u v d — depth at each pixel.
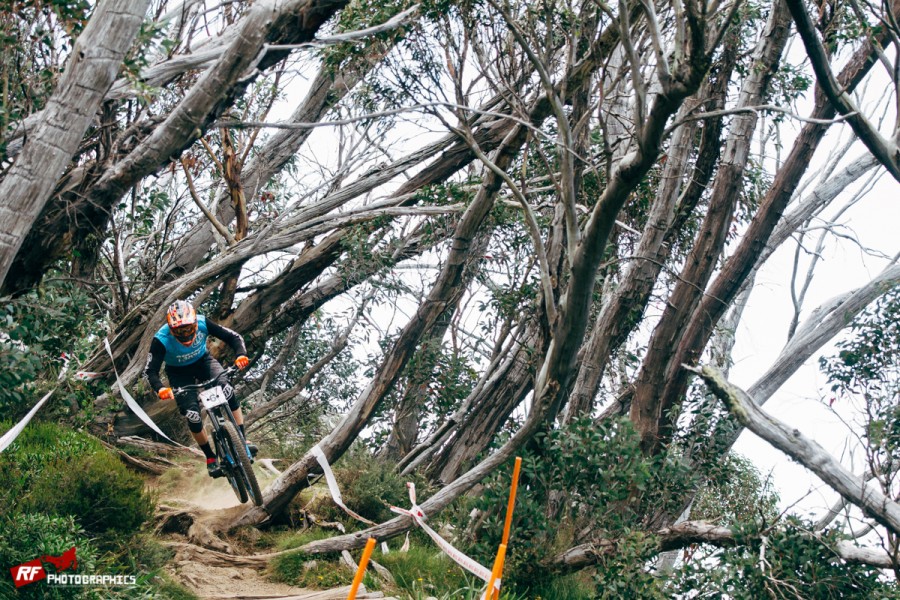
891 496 9.13
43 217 7.78
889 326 11.38
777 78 13.00
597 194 14.06
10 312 7.71
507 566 11.00
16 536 7.15
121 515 9.00
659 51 7.39
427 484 14.50
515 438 10.35
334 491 8.52
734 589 9.52
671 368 12.65
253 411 18.17
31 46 8.09
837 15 10.87
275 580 10.30
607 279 14.92
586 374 12.30
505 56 12.52
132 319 14.29
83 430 11.89
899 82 9.80
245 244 14.84
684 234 15.48
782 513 9.84
